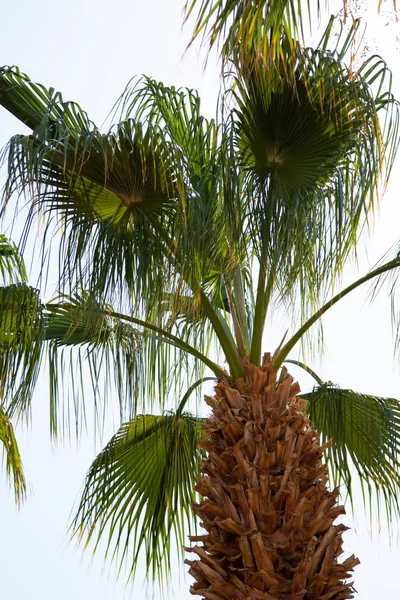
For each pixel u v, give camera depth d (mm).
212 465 4617
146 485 5988
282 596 4176
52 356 5598
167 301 5121
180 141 5586
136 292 4891
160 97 5410
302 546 4297
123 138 4484
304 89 4520
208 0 3066
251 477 4406
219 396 4887
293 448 4520
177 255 4781
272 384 4832
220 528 4375
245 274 6172
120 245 4867
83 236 4852
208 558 4328
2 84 4910
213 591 4254
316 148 4785
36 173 4379
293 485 4375
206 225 4691
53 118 4969
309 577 4230
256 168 4918
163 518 5941
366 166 4777
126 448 6004
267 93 4547
